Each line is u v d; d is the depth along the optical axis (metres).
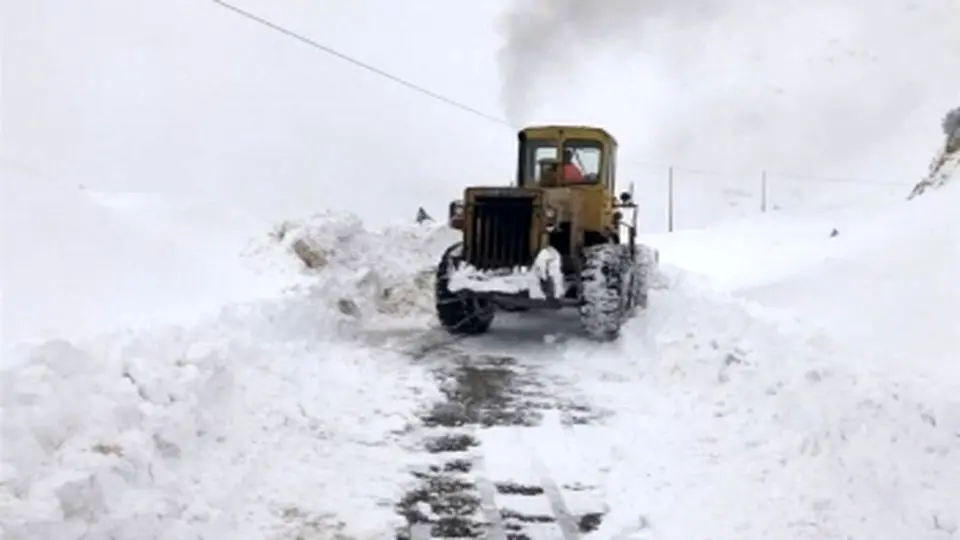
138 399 4.62
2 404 4.05
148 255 8.55
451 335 9.52
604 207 9.91
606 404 6.42
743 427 5.65
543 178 10.32
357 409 6.09
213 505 4.16
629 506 4.44
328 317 8.80
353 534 4.06
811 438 5.11
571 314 11.33
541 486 4.73
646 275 10.03
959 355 7.30
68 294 6.95
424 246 12.88
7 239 7.24
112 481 3.86
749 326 7.49
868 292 10.05
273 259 10.26
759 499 4.47
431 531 4.14
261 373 6.20
